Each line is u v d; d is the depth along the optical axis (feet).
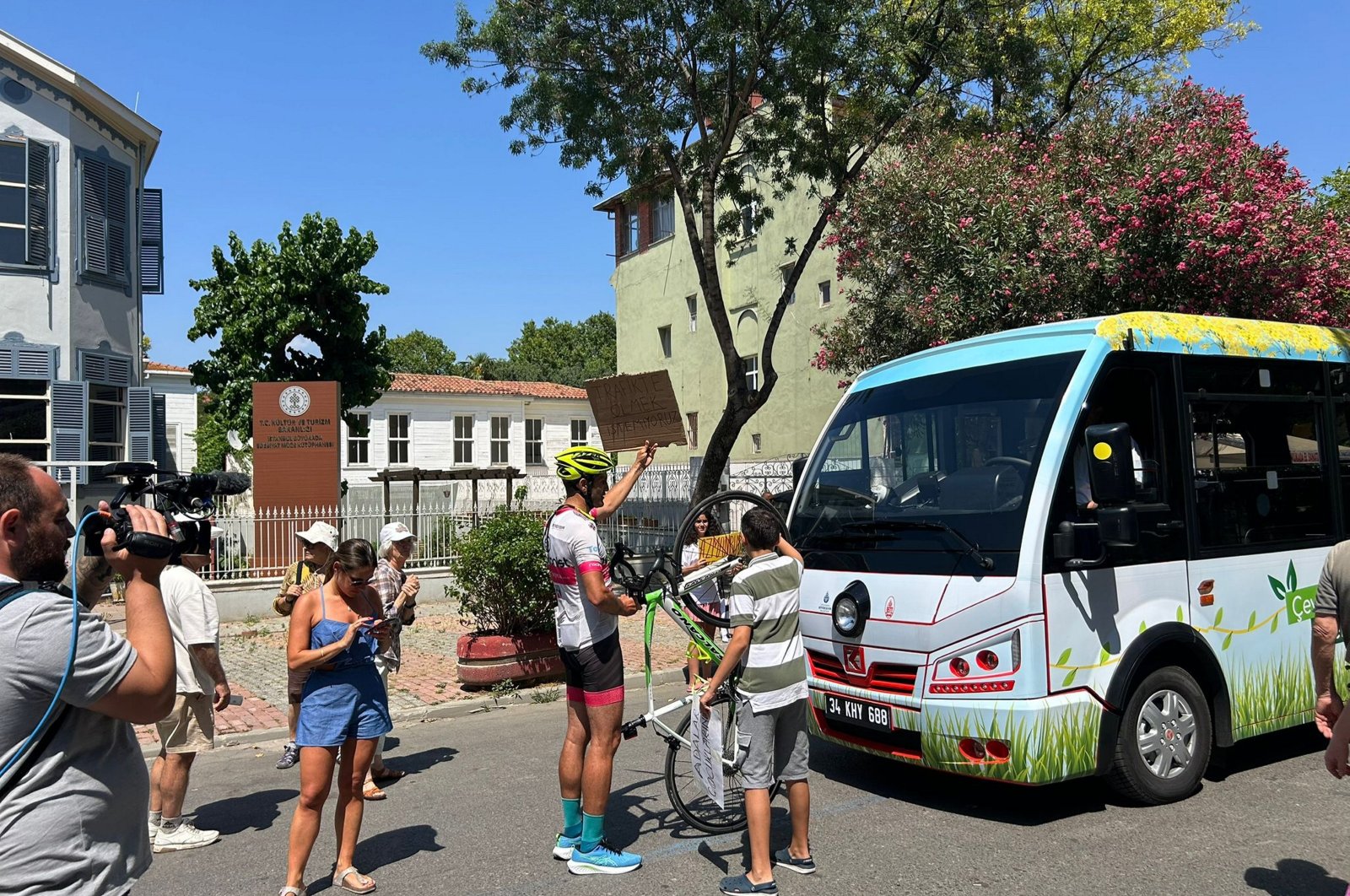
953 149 46.06
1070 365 18.78
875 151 51.88
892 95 47.52
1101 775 17.90
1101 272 37.65
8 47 51.24
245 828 19.57
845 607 19.22
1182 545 19.17
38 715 7.43
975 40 49.55
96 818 7.65
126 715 7.75
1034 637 16.94
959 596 17.65
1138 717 18.21
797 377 81.30
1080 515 17.71
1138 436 19.08
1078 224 37.83
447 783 22.16
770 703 15.10
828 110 55.11
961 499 18.69
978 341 21.17
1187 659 19.35
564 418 117.19
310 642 15.21
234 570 49.60
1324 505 21.90
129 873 7.96
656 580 18.16
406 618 22.71
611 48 47.21
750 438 87.76
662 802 19.92
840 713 19.49
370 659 15.75
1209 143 37.55
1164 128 39.42
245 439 73.20
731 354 48.37
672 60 47.75
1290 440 21.59
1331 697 12.60
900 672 18.47
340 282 72.79
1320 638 12.66
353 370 74.54
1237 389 20.81
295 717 24.53
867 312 52.08
